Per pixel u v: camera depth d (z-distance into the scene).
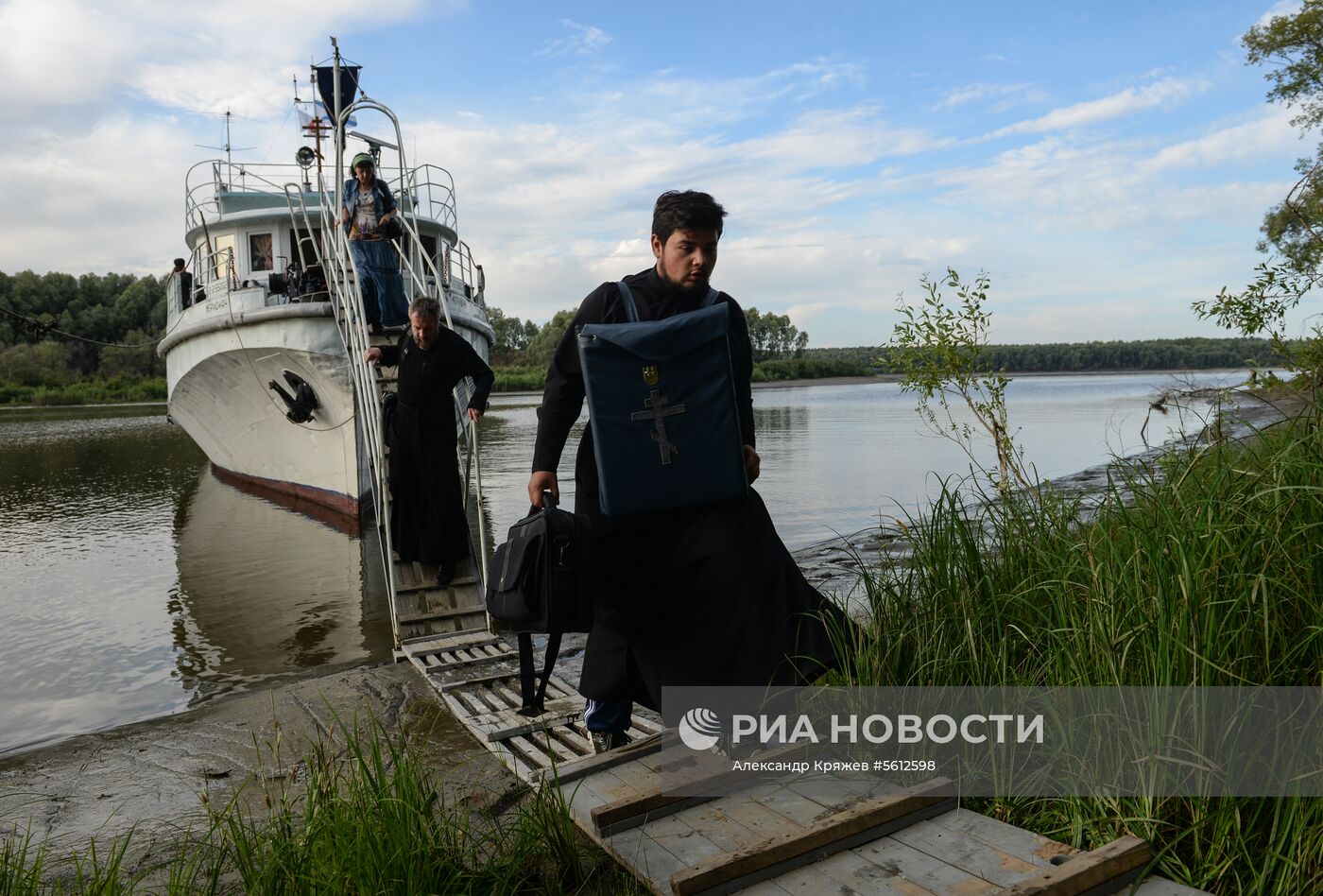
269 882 2.27
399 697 4.63
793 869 2.11
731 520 2.53
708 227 2.51
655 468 2.46
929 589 3.12
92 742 4.21
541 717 3.88
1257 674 2.30
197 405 14.73
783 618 2.51
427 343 5.53
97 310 98.38
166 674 5.81
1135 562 2.59
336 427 11.95
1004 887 1.94
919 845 2.16
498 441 24.36
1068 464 15.23
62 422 42.91
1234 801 2.10
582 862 2.47
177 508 13.95
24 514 13.48
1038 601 3.04
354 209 8.37
